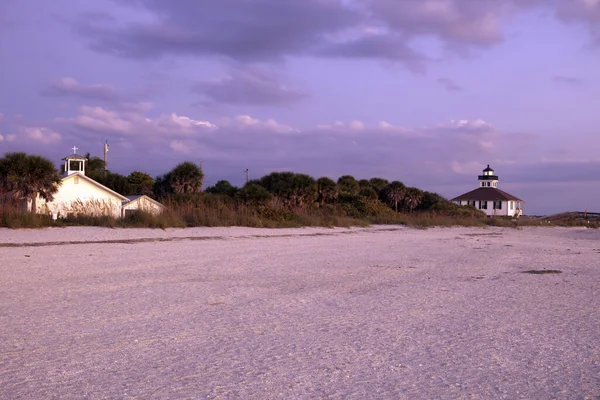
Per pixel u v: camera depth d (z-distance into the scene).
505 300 11.80
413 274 16.19
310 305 10.86
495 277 15.80
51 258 16.77
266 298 11.53
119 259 17.33
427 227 44.91
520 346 7.94
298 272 15.95
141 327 8.66
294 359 7.12
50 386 5.90
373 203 53.16
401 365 6.94
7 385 5.90
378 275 15.73
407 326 9.12
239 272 15.59
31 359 6.85
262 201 39.91
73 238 22.55
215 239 25.81
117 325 8.74
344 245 25.88
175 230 27.62
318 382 6.22
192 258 18.48
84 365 6.67
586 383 6.32
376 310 10.45
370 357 7.27
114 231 25.50
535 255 23.92
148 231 26.45
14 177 32.00
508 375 6.59
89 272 14.50
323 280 14.47
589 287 13.95
